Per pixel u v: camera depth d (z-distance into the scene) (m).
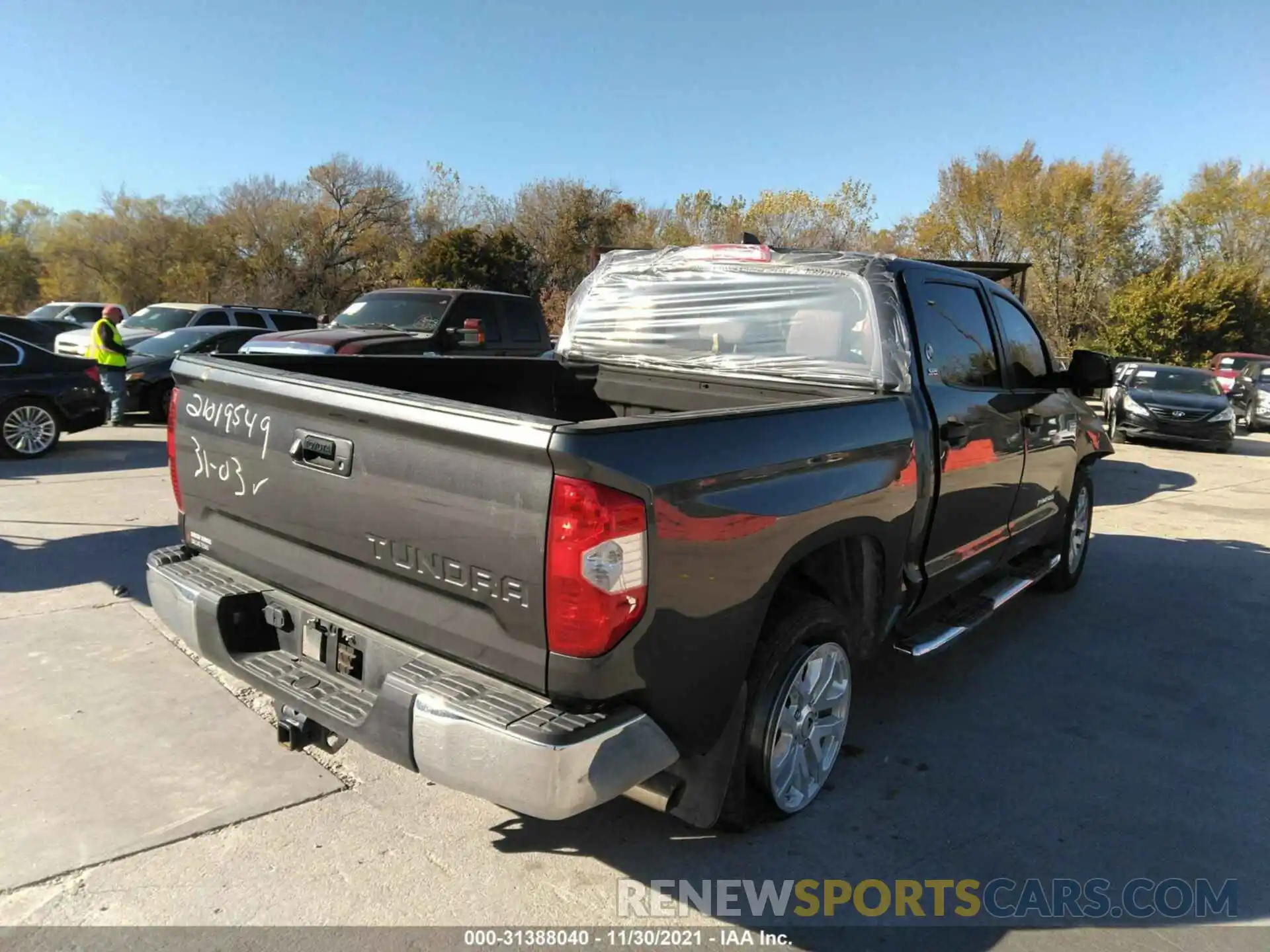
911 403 3.46
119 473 8.92
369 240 46.47
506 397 4.47
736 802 2.85
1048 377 4.80
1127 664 4.82
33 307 58.31
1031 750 3.78
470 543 2.27
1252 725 4.11
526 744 2.09
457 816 3.07
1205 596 6.17
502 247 40.03
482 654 2.33
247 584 2.98
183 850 2.80
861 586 3.33
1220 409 15.62
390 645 2.53
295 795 3.14
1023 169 37.38
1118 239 35.94
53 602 4.92
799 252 3.90
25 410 9.59
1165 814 3.29
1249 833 3.18
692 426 2.39
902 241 41.09
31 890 2.57
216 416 3.02
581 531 2.09
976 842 3.06
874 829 3.11
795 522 2.71
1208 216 43.72
